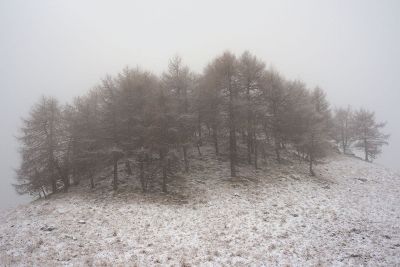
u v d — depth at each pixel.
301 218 17.11
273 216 17.48
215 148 31.50
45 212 19.17
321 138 28.84
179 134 23.67
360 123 44.62
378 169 34.03
